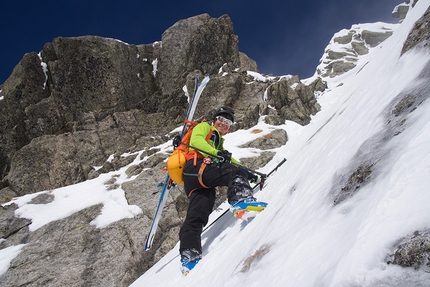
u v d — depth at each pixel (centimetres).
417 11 414
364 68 655
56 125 1201
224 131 384
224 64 1428
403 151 133
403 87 229
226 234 338
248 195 311
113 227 746
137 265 672
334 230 129
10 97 1250
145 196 813
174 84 1384
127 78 1356
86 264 679
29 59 1280
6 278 667
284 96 1203
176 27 1490
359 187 146
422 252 83
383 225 99
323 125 483
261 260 166
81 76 1277
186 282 278
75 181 1048
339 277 95
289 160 482
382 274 86
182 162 345
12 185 1045
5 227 802
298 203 211
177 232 721
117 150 1115
